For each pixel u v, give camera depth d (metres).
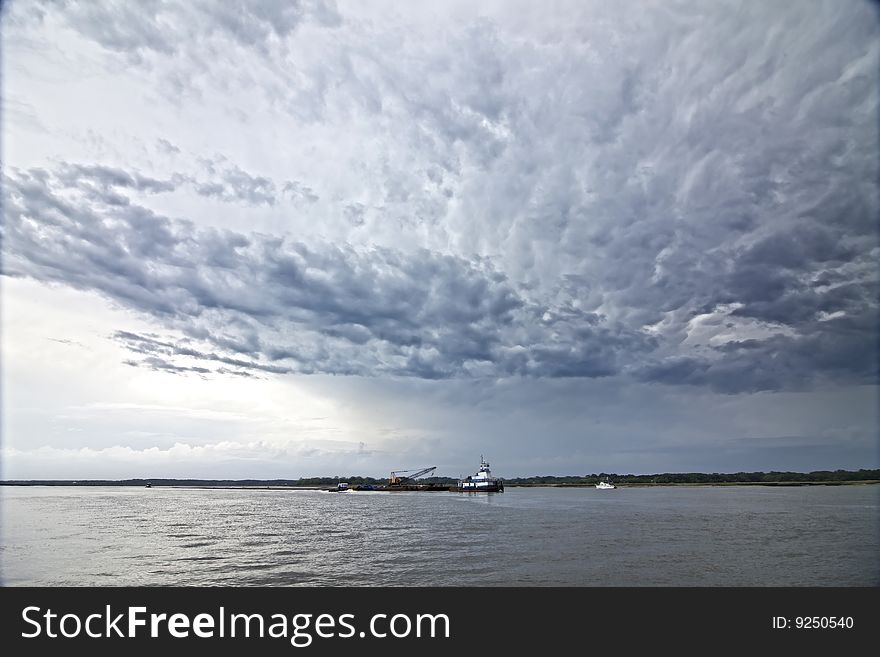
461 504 155.12
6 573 49.22
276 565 52.62
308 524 93.12
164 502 173.25
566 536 71.50
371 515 112.69
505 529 81.38
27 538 73.25
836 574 46.12
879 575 45.94
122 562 54.44
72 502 170.50
